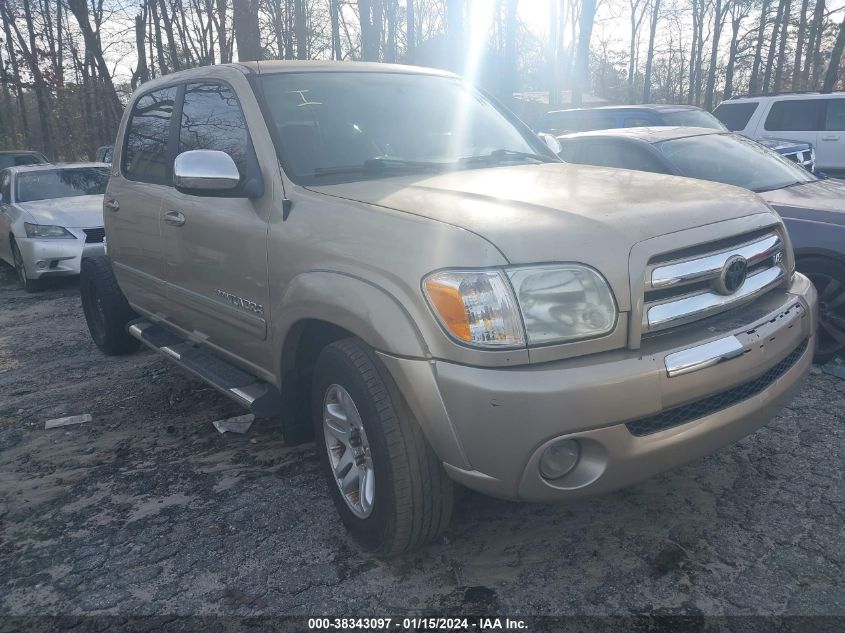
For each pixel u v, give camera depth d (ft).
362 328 8.44
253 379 12.10
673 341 8.17
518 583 8.91
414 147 11.89
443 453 8.06
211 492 11.63
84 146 96.48
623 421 7.68
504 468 7.67
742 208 9.43
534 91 134.21
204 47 70.74
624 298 7.83
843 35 74.95
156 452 13.32
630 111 34.71
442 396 7.77
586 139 21.47
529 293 7.63
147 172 14.87
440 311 7.76
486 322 7.57
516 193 9.34
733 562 9.04
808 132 41.57
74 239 29.53
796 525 9.72
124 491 11.85
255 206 10.85
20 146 111.86
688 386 7.97
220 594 9.04
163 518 10.91
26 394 17.04
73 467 12.91
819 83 119.44
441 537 9.94
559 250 7.80
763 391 8.95
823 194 16.63
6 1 78.89
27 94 125.80
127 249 15.66
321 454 10.18
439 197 9.27
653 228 8.27
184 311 13.65
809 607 8.18
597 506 10.48
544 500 7.89
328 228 9.38
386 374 8.52
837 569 8.79
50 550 10.25
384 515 8.77
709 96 127.65
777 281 9.78
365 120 11.99
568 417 7.46
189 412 15.17
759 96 44.39
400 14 87.25
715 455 11.73
